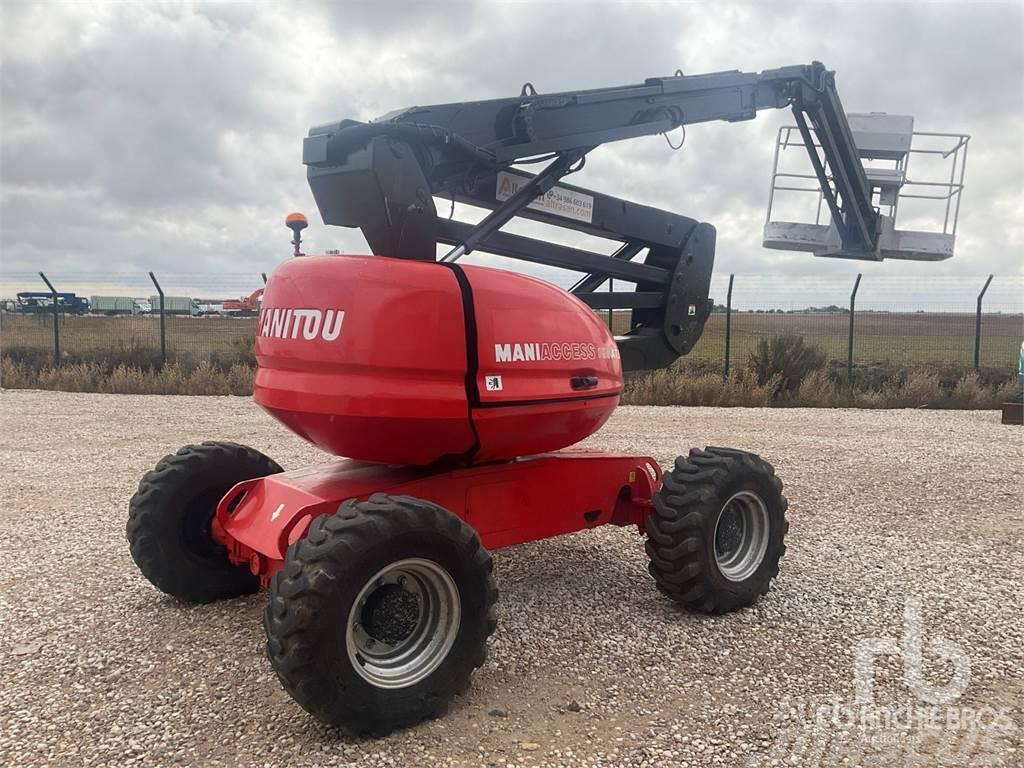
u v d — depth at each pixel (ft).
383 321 10.79
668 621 13.56
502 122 13.79
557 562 16.75
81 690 10.92
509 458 13.15
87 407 42.42
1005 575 16.05
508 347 11.75
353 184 11.66
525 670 11.65
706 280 18.26
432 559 9.92
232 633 12.87
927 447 31.45
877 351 75.56
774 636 12.96
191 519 13.99
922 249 22.61
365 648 9.82
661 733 9.90
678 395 46.91
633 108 15.85
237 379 49.78
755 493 14.05
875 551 17.69
